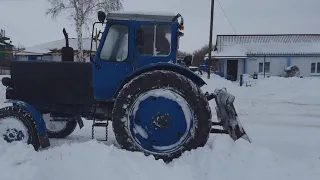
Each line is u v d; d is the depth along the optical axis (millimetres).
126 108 4102
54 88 4609
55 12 21406
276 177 3400
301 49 30688
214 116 7691
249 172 3463
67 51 4988
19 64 4590
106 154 3648
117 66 4516
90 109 4691
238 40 33906
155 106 4152
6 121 4078
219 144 3949
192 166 3707
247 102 10797
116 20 4477
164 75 4109
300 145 5051
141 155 3885
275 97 12211
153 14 4508
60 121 5293
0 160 3598
